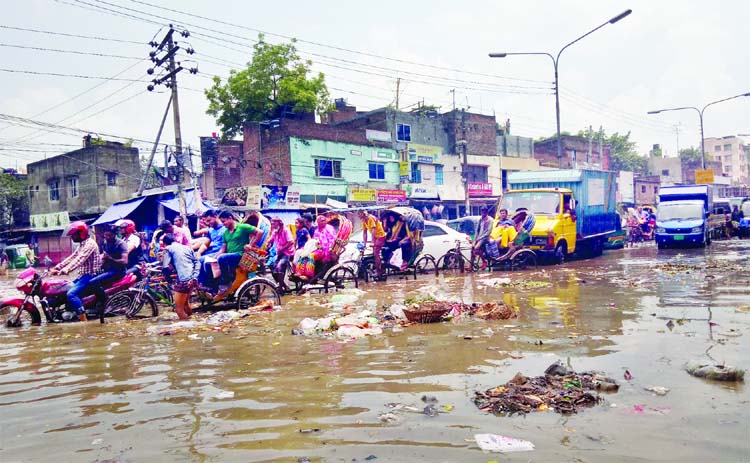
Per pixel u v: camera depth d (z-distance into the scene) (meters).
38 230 34.38
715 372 4.15
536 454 2.88
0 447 3.30
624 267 14.35
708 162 84.06
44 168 35.66
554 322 6.75
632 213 28.58
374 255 13.27
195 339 6.74
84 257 8.66
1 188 38.62
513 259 14.68
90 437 3.41
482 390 4.06
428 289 10.98
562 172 17.94
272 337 6.62
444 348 5.52
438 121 38.47
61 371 5.31
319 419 3.57
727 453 2.84
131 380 4.82
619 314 7.12
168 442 3.27
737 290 8.85
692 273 11.83
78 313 8.68
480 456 2.88
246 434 3.35
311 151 30.17
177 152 19.47
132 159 33.66
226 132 36.03
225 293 9.11
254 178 30.98
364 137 33.28
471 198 39.19
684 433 3.12
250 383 4.52
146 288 9.16
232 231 9.22
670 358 4.79
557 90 23.91
